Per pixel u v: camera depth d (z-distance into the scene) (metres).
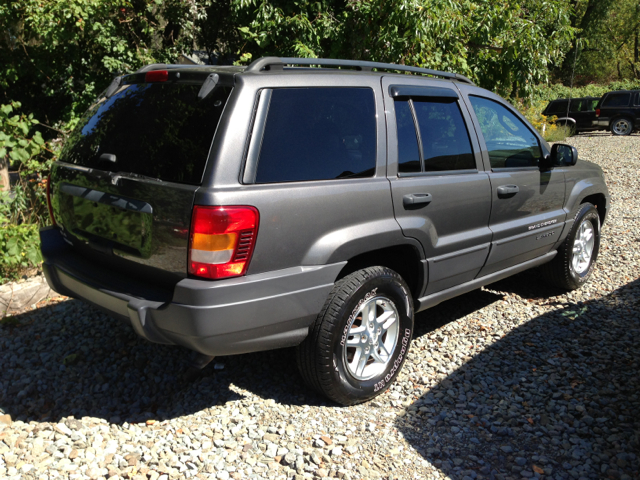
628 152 15.66
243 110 2.60
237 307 2.55
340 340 2.94
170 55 9.69
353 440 2.82
